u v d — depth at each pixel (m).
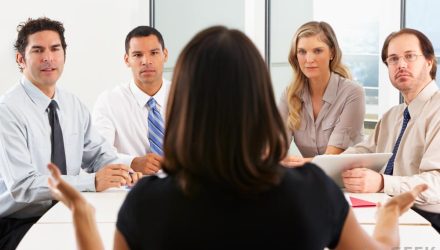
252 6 5.72
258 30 5.74
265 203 1.16
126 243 1.21
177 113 1.20
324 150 3.88
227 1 5.73
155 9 5.71
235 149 1.16
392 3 5.53
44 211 3.03
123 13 5.25
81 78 5.16
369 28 5.59
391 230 1.44
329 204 1.22
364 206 2.65
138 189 1.21
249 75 1.17
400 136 3.13
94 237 1.30
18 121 2.99
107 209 2.63
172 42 5.75
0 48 4.75
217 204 1.16
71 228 2.33
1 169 2.98
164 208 1.17
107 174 2.94
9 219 2.99
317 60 3.69
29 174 2.90
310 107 3.85
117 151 3.84
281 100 3.99
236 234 1.16
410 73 3.03
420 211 2.91
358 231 1.28
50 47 3.03
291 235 1.17
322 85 3.80
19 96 3.05
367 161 2.86
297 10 5.70
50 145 3.11
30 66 3.03
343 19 5.62
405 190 2.83
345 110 3.78
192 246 1.16
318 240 1.19
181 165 1.19
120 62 5.27
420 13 5.56
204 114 1.16
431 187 2.83
